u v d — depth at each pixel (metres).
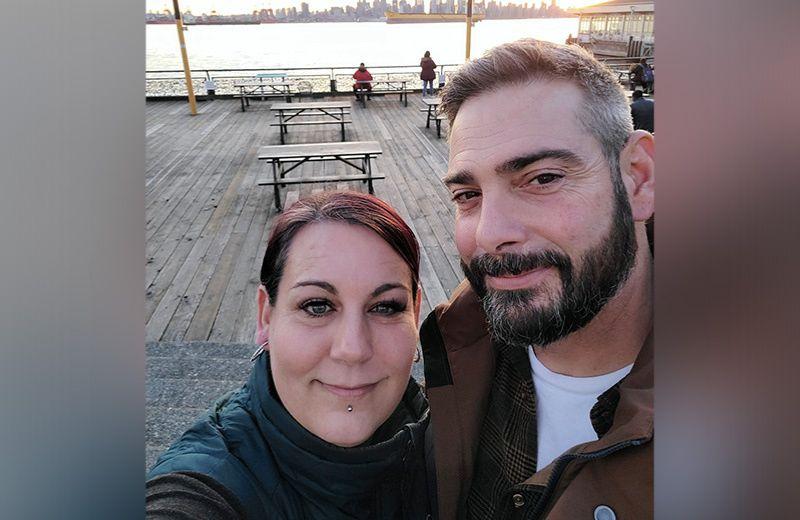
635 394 0.80
